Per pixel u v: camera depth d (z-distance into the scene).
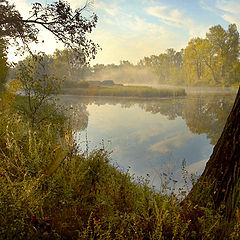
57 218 2.06
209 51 65.81
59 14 7.89
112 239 1.86
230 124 2.57
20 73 5.32
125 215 2.24
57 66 45.97
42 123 5.03
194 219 2.10
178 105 23.48
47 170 2.72
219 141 2.73
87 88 41.41
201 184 2.62
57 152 3.16
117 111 19.14
